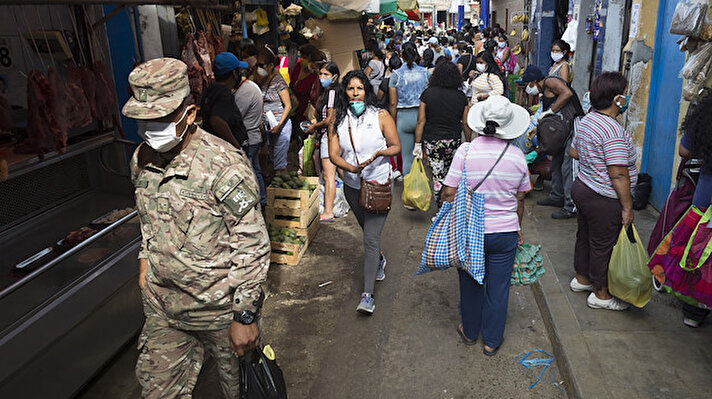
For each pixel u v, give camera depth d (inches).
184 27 228.5
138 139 193.3
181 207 86.7
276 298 177.3
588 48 360.5
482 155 126.0
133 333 146.9
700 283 124.0
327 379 136.6
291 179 215.9
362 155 156.7
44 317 113.3
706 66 148.9
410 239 225.1
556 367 137.3
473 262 127.6
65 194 163.8
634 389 119.2
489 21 1078.4
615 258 141.7
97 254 138.4
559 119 215.5
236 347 88.4
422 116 229.8
